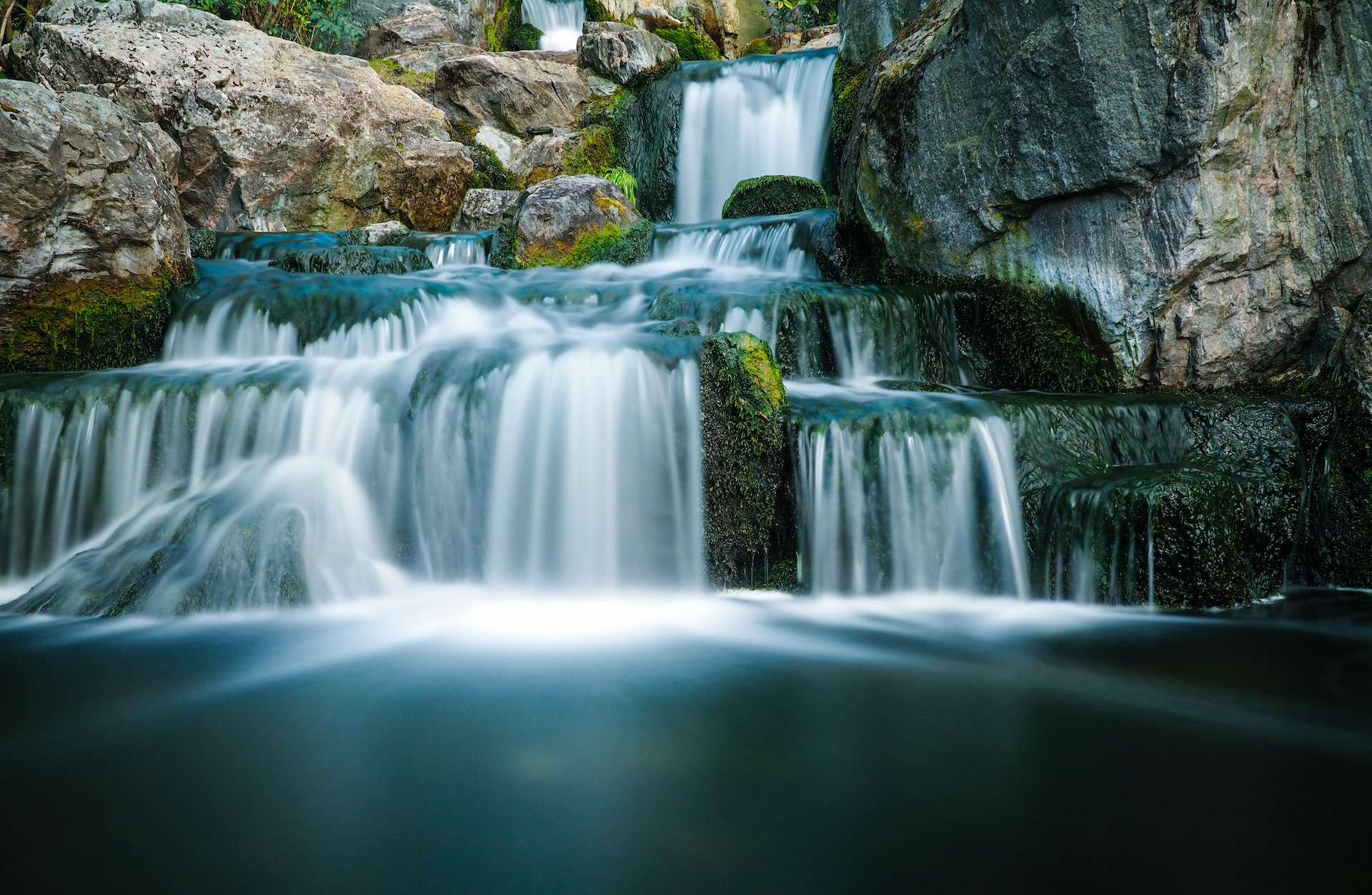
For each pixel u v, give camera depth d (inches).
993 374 288.2
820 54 468.8
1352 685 156.4
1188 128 235.3
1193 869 98.1
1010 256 281.6
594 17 652.7
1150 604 209.6
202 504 205.6
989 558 219.8
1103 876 96.7
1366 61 233.0
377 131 450.0
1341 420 239.5
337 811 109.0
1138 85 242.1
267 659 162.9
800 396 237.1
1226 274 246.2
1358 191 238.4
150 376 232.2
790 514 216.8
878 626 192.5
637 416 215.8
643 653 170.6
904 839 104.0
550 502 215.0
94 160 281.7
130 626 181.3
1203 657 173.3
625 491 215.2
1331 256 244.8
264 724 134.6
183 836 102.9
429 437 218.5
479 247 381.1
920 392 249.0
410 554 219.1
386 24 593.6
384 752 125.3
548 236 367.6
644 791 115.2
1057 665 167.2
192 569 192.4
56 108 277.3
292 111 414.9
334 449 224.2
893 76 318.7
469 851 100.8
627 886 94.1
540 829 105.7
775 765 123.2
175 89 390.3
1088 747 130.0
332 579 201.0
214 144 396.8
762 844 103.0
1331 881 95.7
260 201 410.3
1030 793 115.8
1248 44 228.5
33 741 127.5
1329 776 121.0
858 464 215.5
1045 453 226.8
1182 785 118.2
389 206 451.2
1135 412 239.1
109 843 101.2
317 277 298.8
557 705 143.9
